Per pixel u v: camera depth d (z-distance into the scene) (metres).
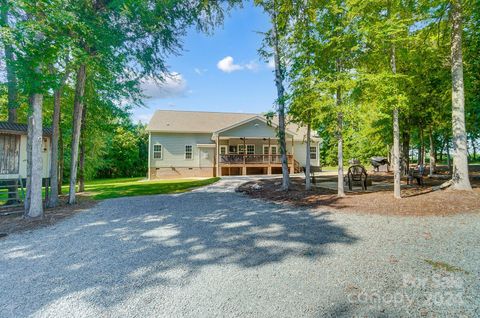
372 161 20.94
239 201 9.01
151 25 8.58
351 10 7.36
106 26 7.61
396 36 7.41
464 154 8.04
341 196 8.50
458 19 8.09
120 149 34.94
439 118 12.52
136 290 2.99
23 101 8.17
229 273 3.38
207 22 10.68
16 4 5.16
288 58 9.99
